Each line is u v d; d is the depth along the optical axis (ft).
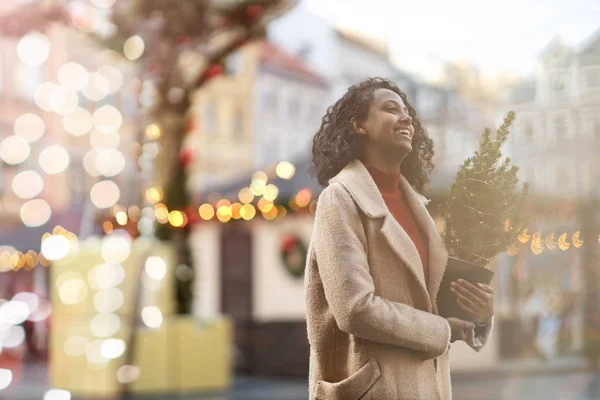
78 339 35.27
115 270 34.96
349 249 6.79
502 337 39.96
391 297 6.95
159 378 34.91
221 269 56.65
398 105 7.26
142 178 35.70
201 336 35.88
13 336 53.83
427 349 6.77
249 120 108.06
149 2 32.04
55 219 59.11
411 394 6.81
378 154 7.29
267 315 54.85
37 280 69.00
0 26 33.60
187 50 33.88
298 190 44.62
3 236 58.13
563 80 31.50
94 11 33.63
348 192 7.02
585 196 31.24
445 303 7.19
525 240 7.61
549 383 34.81
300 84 109.29
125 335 34.73
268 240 55.06
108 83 77.05
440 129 29.30
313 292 7.09
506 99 32.73
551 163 30.71
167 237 35.32
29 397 34.71
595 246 34.83
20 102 92.48
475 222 7.38
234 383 40.75
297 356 44.09
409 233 7.26
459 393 31.86
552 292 39.14
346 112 7.36
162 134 33.88
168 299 35.53
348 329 6.66
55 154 87.81
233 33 33.68
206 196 47.42
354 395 6.78
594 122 30.89
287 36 110.22
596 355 38.81
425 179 7.93
